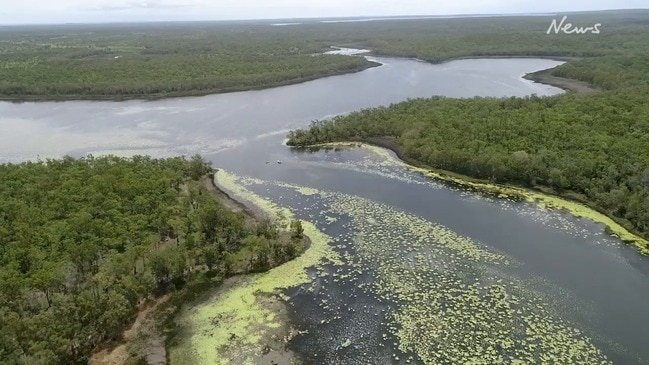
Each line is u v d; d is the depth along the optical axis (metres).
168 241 62.53
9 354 39.12
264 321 49.12
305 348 45.28
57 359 40.19
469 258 59.56
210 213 62.69
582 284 54.03
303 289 54.25
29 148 104.44
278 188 82.31
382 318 49.16
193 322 49.03
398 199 76.81
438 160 88.50
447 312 49.78
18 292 47.28
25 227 58.56
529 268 57.19
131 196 69.62
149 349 45.31
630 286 53.62
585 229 65.88
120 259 53.72
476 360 43.25
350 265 58.75
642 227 64.19
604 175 74.56
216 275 56.66
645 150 79.06
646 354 43.62
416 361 43.31
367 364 43.06
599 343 45.09
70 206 65.62
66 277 50.22
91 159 86.19
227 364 43.47
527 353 43.97
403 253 61.09
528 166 79.94
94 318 45.19
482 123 99.88
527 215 70.44
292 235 65.06
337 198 77.69
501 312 49.62
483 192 78.81
